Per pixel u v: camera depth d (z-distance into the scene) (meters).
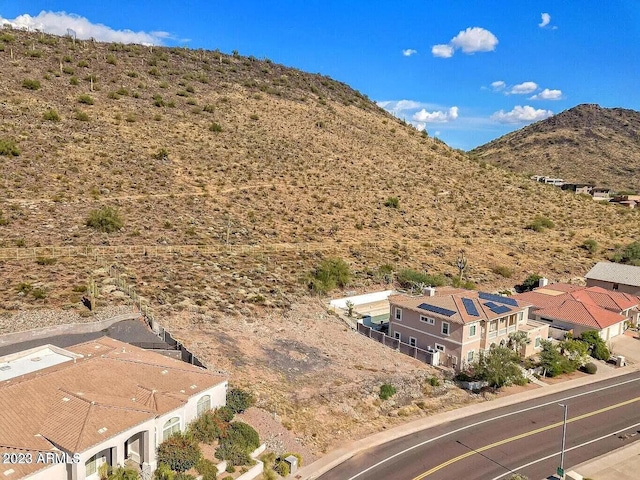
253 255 64.31
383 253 73.06
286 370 39.22
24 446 21.72
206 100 120.88
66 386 25.84
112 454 23.55
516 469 29.95
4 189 65.75
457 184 113.50
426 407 37.38
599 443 33.25
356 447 31.67
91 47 133.12
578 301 55.38
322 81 166.00
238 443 28.12
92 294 43.34
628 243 91.44
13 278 47.03
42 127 84.25
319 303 54.75
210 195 80.62
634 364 48.06
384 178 106.56
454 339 43.50
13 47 114.50
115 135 90.12
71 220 62.62
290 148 108.19
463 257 76.25
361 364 42.34
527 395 40.44
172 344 38.25
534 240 89.38
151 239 62.44
